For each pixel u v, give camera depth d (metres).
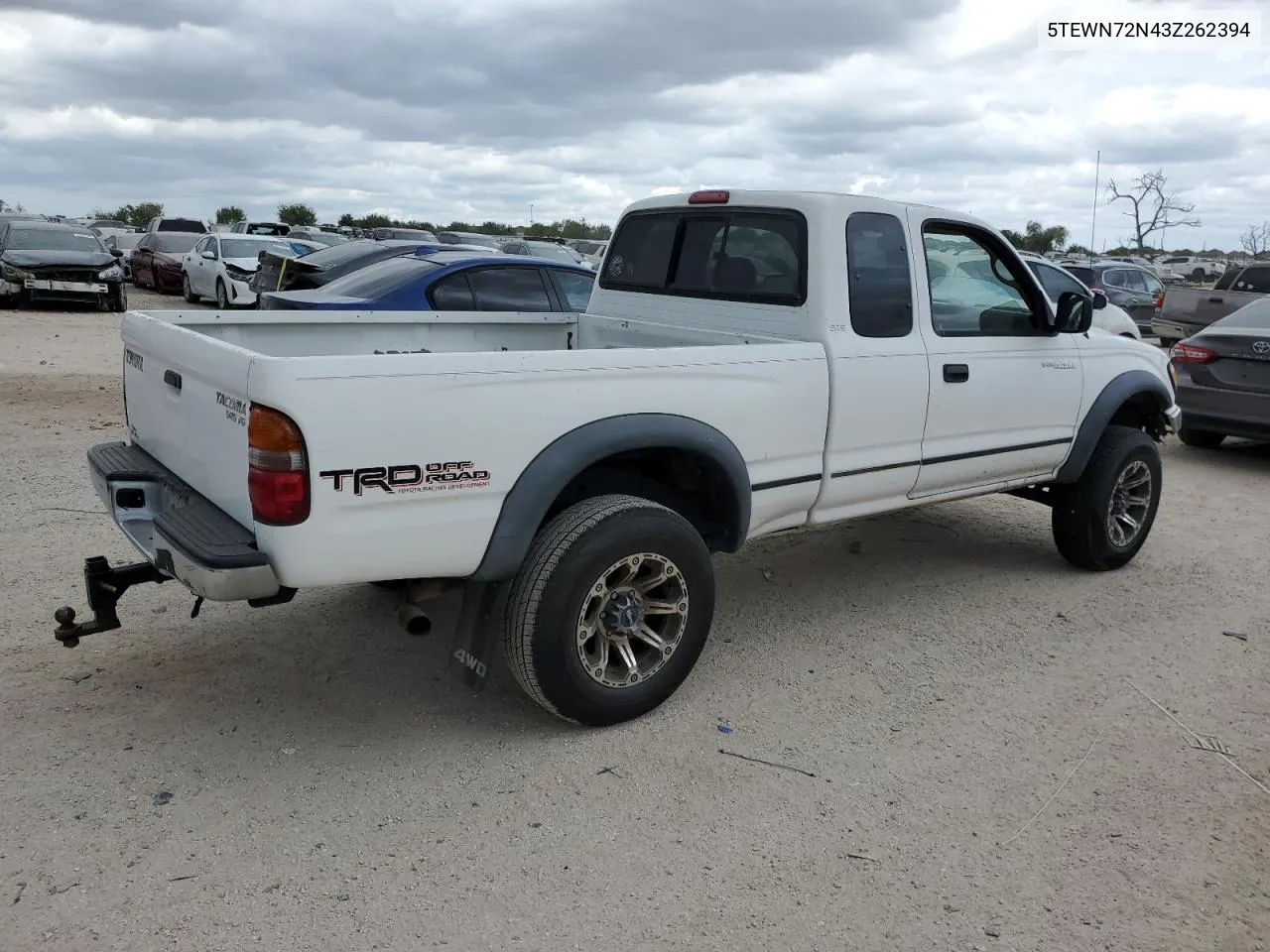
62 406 9.58
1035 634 4.98
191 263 21.30
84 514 6.15
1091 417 5.58
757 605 5.28
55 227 19.61
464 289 8.41
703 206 5.00
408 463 3.21
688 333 4.97
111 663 4.25
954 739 3.91
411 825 3.24
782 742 3.84
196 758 3.57
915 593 5.52
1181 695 4.35
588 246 33.47
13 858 2.99
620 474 4.16
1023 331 5.27
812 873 3.07
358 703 4.03
